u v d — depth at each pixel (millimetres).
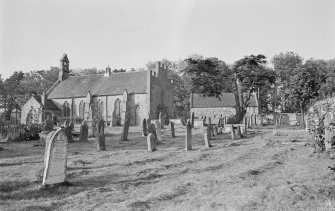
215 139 27578
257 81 48531
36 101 67812
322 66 75062
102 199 9289
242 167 13758
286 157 15953
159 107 67250
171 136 29953
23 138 27031
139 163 15094
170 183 11086
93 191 10117
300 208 7320
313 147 17859
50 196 9641
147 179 11891
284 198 8117
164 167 13961
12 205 8672
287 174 11703
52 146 10656
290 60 92375
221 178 11477
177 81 95125
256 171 12555
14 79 82250
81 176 12328
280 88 91000
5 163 15133
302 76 48000
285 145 20891
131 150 20000
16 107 83500
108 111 67438
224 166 14375
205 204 8227
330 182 9773
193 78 50250
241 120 50094
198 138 28500
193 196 9141
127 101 64562
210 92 49938
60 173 10852
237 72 48938
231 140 26547
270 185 9961
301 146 19719
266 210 7371
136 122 64812
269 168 13219
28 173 12703
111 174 12641
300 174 11453
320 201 7750
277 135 28094
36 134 28109
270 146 20781
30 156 17422
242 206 7715
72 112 71188
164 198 9094
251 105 77000
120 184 11039
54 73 96188
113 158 16656
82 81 75562
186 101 94125
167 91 72812
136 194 9805
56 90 75312
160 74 69625
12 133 26938
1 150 19953
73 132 31609
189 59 50375
